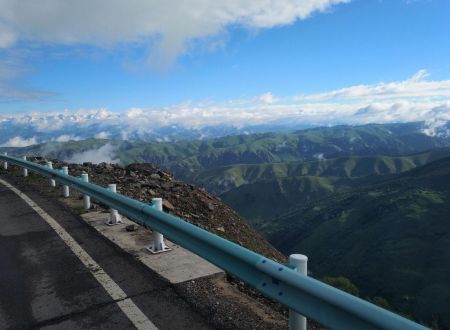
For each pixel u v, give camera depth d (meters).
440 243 113.06
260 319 3.86
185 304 4.10
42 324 3.72
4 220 8.03
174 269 5.05
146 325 3.65
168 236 4.82
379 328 2.23
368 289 99.88
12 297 4.34
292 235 168.00
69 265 5.30
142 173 14.34
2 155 16.81
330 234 152.00
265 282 3.26
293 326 3.21
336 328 2.54
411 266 104.06
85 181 8.34
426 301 82.94
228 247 3.63
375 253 119.62
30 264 5.39
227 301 4.24
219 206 11.48
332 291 2.59
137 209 5.60
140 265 5.22
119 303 4.12
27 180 14.15
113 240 6.38
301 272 3.16
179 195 10.90
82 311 3.96
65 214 8.38
